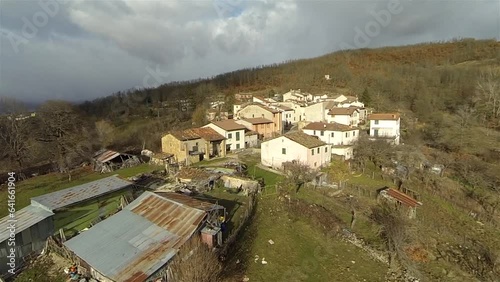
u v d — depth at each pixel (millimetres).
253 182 33906
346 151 47938
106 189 27750
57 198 25531
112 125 77000
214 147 51281
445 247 26750
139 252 18312
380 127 57344
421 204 32812
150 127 72938
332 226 26578
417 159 45312
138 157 52500
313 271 20844
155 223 20891
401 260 23062
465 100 74688
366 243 24859
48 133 55344
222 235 23016
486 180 40500
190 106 95938
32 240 22188
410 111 77062
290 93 101562
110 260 18000
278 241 23797
